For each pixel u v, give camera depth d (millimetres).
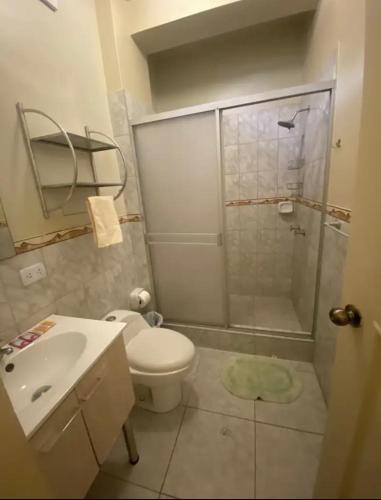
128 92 1735
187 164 1754
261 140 2314
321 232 1580
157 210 1923
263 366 1819
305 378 1688
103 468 1142
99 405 922
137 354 1406
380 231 544
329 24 1410
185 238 1919
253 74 2240
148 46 1897
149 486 987
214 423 1400
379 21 515
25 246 1109
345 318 679
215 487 840
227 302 1976
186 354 1403
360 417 623
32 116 1144
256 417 1425
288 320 2166
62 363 1044
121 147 1781
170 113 1661
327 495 664
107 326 1101
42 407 705
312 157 1812
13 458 532
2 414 529
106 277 1667
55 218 1269
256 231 2549
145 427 1396
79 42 1442
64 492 717
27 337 1062
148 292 2059
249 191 2471
